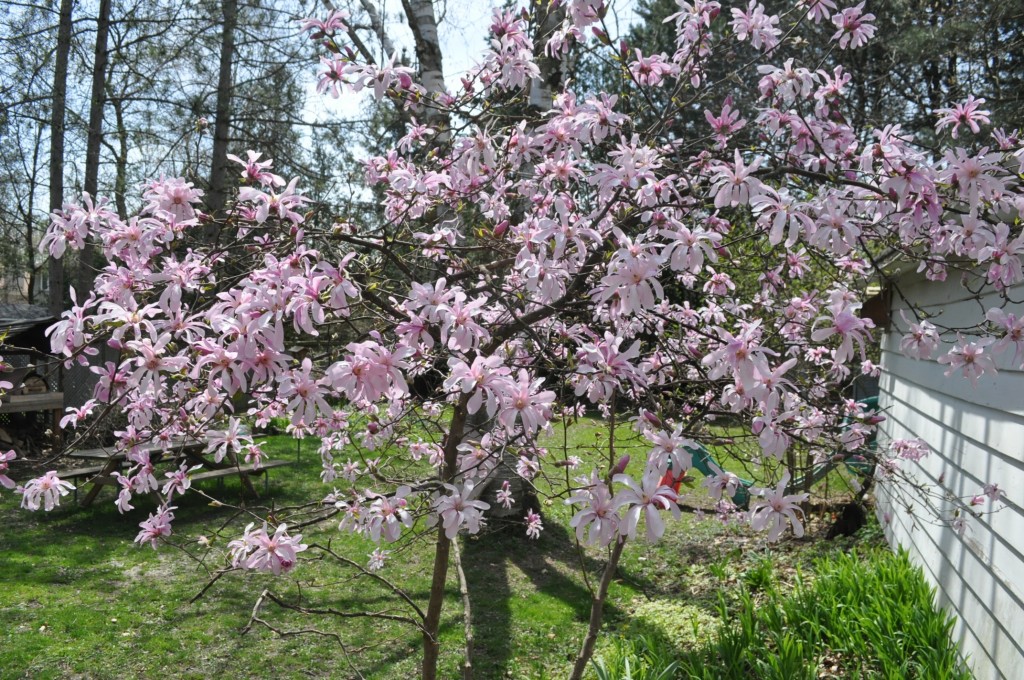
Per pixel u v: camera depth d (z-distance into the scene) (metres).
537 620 4.72
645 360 2.77
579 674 2.55
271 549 2.09
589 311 2.55
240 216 2.25
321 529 6.07
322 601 4.85
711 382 2.29
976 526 3.88
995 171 2.15
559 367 2.27
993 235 2.30
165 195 2.02
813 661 3.67
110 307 1.78
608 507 1.63
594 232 2.00
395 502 1.97
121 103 9.95
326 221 2.57
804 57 9.54
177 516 6.39
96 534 5.93
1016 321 2.28
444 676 4.03
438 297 1.80
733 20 2.73
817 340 1.86
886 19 9.88
